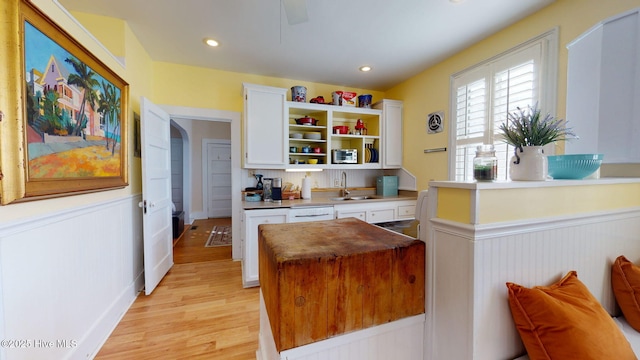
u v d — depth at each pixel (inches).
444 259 40.8
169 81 118.4
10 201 39.8
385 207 127.6
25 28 42.3
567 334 34.2
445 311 40.6
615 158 62.7
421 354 44.4
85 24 80.6
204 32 91.9
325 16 81.5
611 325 36.8
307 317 35.2
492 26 87.1
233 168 130.3
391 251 40.8
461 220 38.0
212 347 67.5
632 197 55.4
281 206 107.7
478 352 36.7
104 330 70.3
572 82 70.4
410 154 137.9
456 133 109.1
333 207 117.0
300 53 108.3
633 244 55.5
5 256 40.5
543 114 76.4
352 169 151.4
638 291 48.1
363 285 38.7
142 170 91.6
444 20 83.7
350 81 142.2
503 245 38.4
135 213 94.5
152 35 93.9
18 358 42.8
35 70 44.6
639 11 58.2
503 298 38.8
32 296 45.9
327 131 132.3
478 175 42.7
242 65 120.8
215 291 98.5
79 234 60.0
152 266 96.3
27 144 42.6
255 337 71.8
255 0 74.5
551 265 43.8
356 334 38.7
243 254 108.5
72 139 55.2
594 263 49.7
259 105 118.3
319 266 35.6
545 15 76.7
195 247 155.0
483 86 96.4
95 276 66.8
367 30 89.7
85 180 60.0
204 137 244.4
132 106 91.5
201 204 245.8
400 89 144.8
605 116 64.3
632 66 59.7
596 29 65.4
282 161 122.8
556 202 44.2
